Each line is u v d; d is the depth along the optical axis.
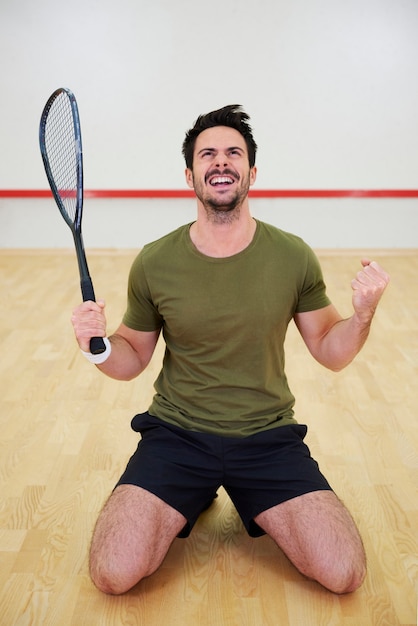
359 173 6.52
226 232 2.12
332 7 6.12
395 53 6.22
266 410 2.21
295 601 2.07
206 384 2.20
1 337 4.36
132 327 2.32
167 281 2.18
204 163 2.09
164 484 2.10
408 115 6.37
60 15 6.14
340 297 5.38
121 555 2.00
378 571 2.21
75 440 3.06
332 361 2.26
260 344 2.17
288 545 2.09
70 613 2.03
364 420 3.28
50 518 2.48
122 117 6.36
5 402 3.44
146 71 6.26
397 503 2.59
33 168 6.48
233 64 6.25
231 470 2.15
